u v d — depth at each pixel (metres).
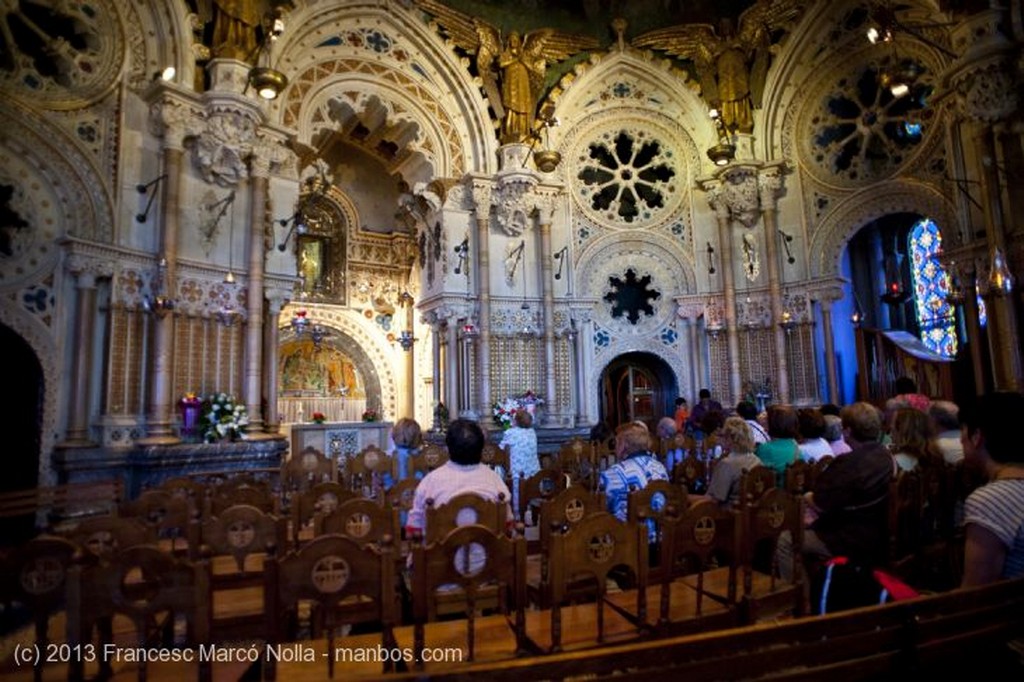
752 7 19.31
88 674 3.72
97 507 10.23
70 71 12.06
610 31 20.72
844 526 5.18
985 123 13.62
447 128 18.69
